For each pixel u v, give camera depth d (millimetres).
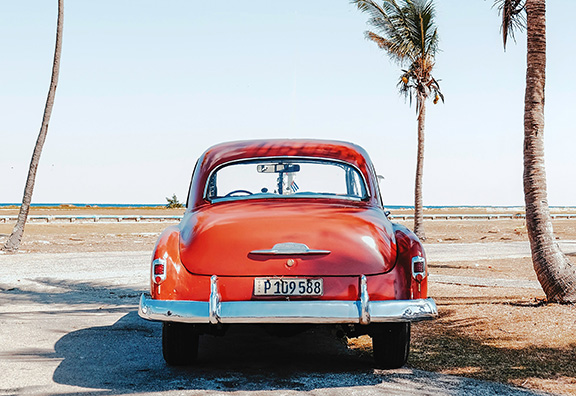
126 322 6953
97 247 19875
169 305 4105
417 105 23609
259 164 5105
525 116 7359
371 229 4344
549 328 5961
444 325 6480
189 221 4586
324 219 4355
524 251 19359
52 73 18453
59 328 6512
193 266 4195
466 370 4691
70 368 4723
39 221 36031
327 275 4145
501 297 8414
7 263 14227
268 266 4145
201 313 4055
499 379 4434
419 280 4227
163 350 4668
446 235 29156
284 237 4199
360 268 4172
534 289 9500
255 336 6199
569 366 4770
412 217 48281
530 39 7398
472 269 13234
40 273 12328
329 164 5090
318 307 4047
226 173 5094
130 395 3957
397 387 4188
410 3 21688
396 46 22625
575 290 6969
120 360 5023
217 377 4438
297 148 5176
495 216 51781
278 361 5027
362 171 5098
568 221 46531
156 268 4184
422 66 23031
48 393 3998
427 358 5098
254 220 4340
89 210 68375
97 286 10508
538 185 7266
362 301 4066
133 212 60438
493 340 5699
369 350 5527
